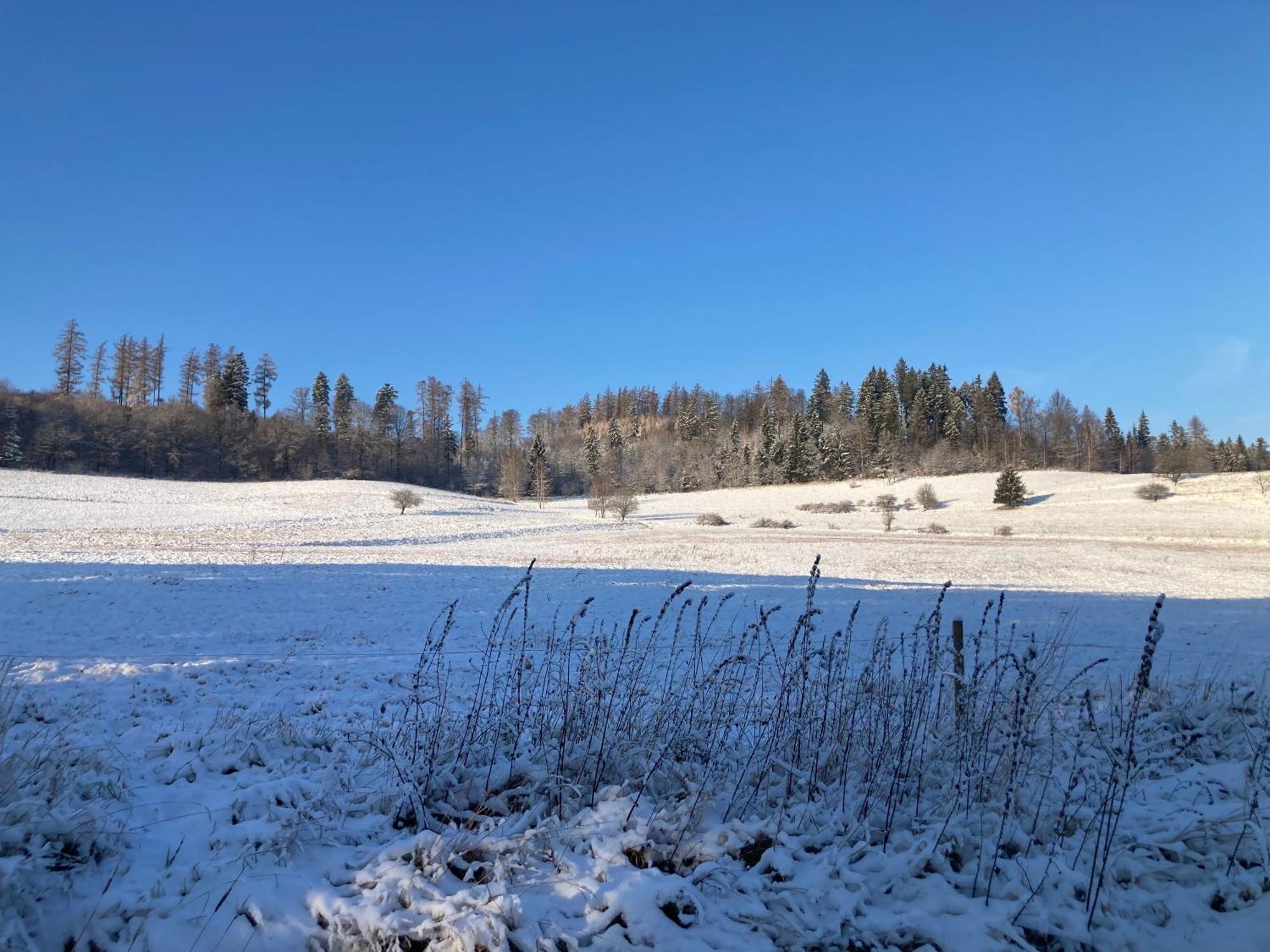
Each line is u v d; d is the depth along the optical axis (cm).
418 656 1014
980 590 2317
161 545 3303
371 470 9838
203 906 307
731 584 2253
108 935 290
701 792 410
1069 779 451
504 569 2528
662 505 7969
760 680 573
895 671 602
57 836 330
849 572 2869
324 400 10269
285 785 421
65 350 9281
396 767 430
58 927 292
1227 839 392
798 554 3400
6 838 310
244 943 291
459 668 911
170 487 6781
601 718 482
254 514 5344
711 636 1171
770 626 1367
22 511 4631
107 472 7750
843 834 399
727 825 390
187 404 9469
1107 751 411
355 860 355
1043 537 4388
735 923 325
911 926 321
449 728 493
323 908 311
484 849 355
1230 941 325
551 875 349
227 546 3397
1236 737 568
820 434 10338
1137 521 5194
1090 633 1421
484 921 302
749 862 377
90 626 1181
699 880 348
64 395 8675
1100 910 340
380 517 5488
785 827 396
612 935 308
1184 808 429
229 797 418
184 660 925
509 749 471
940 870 369
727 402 14800
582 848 375
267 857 346
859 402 11725
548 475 10412
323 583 1966
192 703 693
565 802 414
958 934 316
